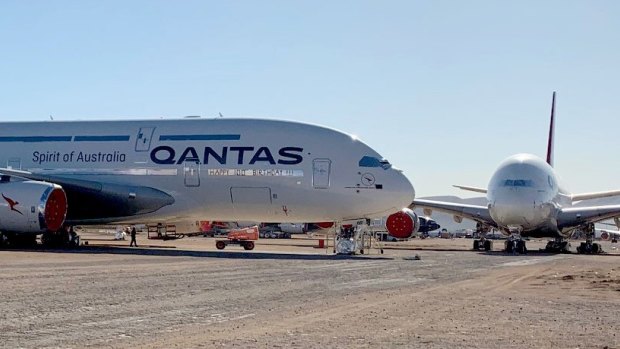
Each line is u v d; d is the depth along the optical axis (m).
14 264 23.02
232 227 48.00
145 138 34.78
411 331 10.70
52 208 32.22
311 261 27.12
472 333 10.59
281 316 12.16
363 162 32.69
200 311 12.66
